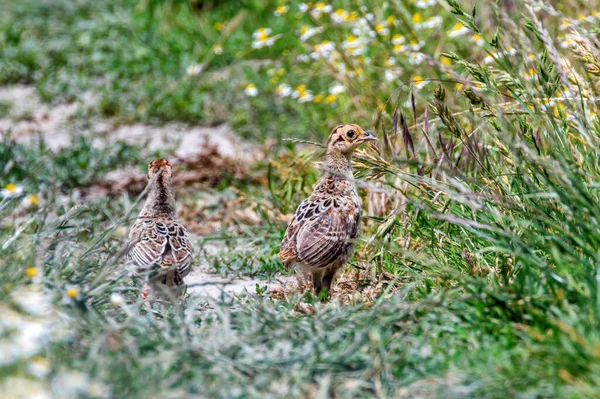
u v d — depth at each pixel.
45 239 11.30
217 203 16.78
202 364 8.73
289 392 8.30
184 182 18.08
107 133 21.08
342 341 9.23
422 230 12.12
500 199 10.90
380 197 13.79
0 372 8.02
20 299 9.22
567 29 15.14
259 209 15.58
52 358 8.30
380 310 9.63
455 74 11.73
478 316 9.54
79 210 12.02
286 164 17.06
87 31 29.97
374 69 18.44
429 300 9.78
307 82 21.23
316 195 12.08
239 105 22.72
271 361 8.70
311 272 11.91
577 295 9.43
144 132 21.98
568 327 8.45
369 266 12.04
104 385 8.04
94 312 9.70
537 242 9.86
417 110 15.81
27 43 29.19
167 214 12.39
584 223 9.66
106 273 10.32
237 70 24.86
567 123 11.37
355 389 8.38
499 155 12.56
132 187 17.83
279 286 12.88
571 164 10.43
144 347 9.01
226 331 9.35
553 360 8.32
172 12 30.02
